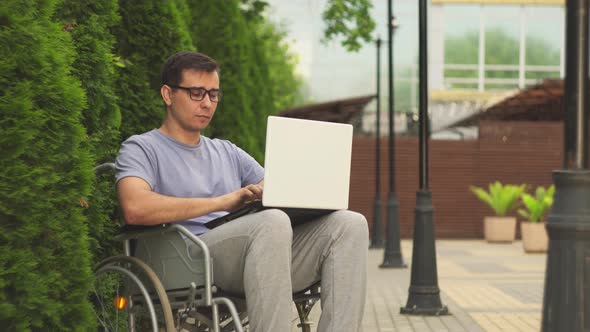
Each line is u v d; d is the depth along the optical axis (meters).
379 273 14.44
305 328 4.23
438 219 26.73
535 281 13.10
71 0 5.11
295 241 3.97
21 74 3.57
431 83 33.31
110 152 5.38
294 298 4.03
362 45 15.01
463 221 26.70
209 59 4.18
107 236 5.38
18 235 3.49
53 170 3.70
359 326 3.81
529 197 20.48
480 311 9.41
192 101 4.11
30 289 3.49
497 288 12.03
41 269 3.63
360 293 3.82
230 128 11.78
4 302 3.43
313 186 3.83
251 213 3.97
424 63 9.27
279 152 3.75
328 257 3.88
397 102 34.38
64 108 3.74
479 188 26.56
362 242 3.87
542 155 26.55
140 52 6.80
